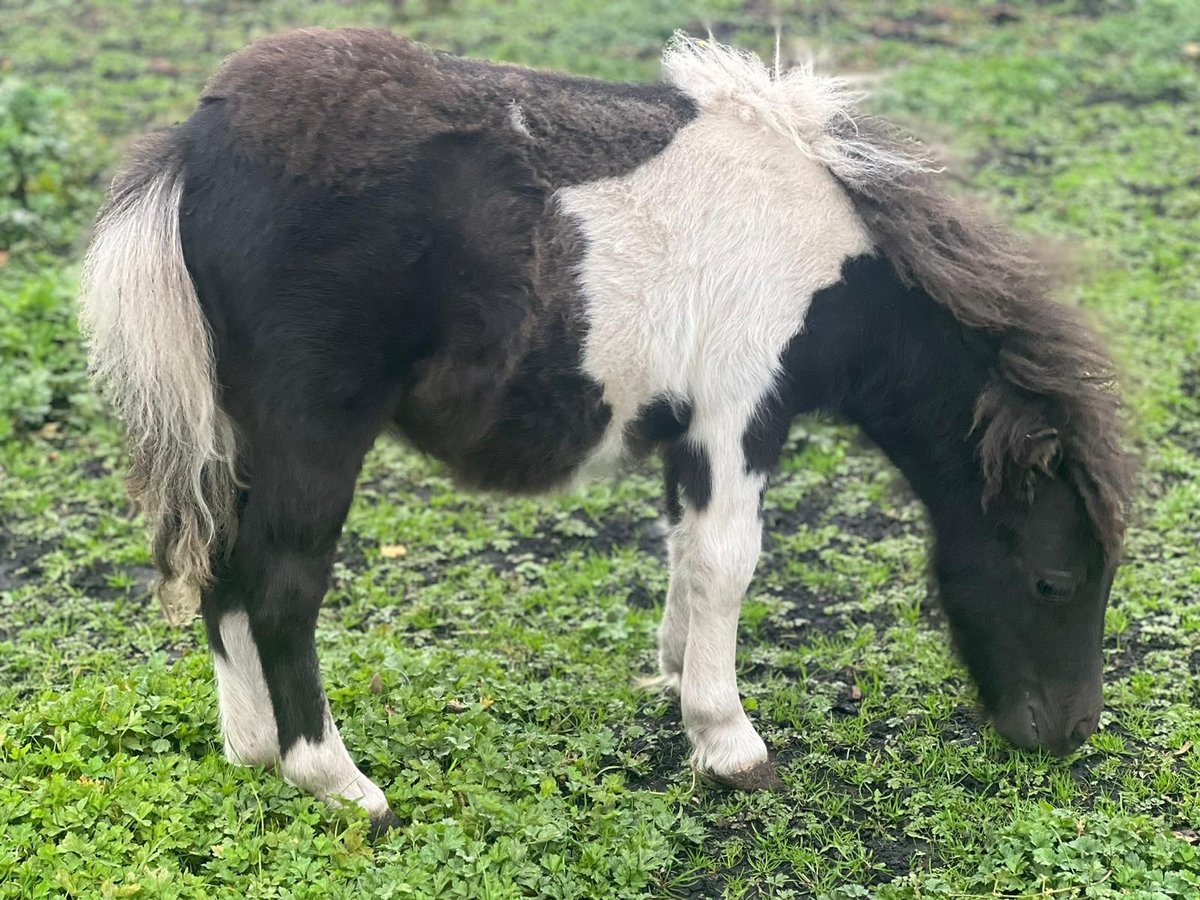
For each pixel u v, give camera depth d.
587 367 1.64
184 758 1.67
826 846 1.68
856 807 1.74
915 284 1.69
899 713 1.89
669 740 1.85
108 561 2.19
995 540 1.74
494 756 1.72
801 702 1.91
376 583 2.16
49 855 1.52
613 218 1.62
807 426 2.50
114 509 2.31
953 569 1.78
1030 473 1.68
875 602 2.11
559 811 1.66
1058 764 1.79
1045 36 4.26
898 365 1.73
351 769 1.64
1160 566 2.14
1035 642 1.74
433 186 1.56
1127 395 2.08
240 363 1.56
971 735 1.85
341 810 1.61
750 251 1.66
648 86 1.70
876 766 1.79
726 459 1.68
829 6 4.48
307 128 1.54
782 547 2.26
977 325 1.68
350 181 1.54
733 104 1.69
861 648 2.02
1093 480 1.67
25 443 2.45
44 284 2.67
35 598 2.09
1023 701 1.75
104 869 1.52
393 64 1.59
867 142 1.71
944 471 1.77
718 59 1.73
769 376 1.67
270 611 1.59
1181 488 2.30
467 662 1.92
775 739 1.84
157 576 2.16
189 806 1.60
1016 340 1.69
